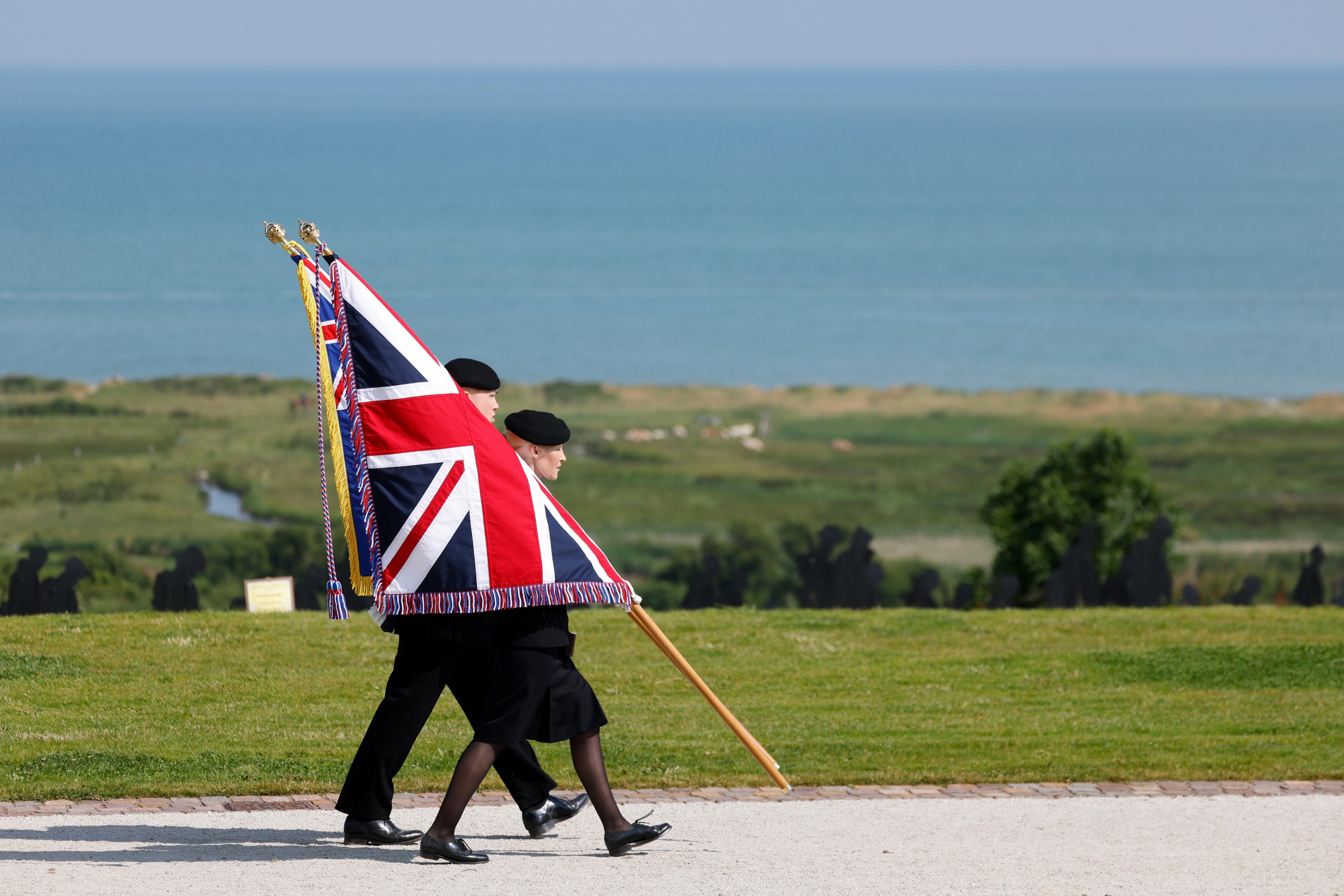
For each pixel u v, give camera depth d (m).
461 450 22.53
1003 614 48.53
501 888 20.47
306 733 29.64
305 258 23.08
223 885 20.30
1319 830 24.34
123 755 27.33
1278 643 43.06
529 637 22.31
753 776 27.34
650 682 36.16
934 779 27.33
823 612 48.25
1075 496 92.50
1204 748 30.19
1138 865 22.23
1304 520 180.88
